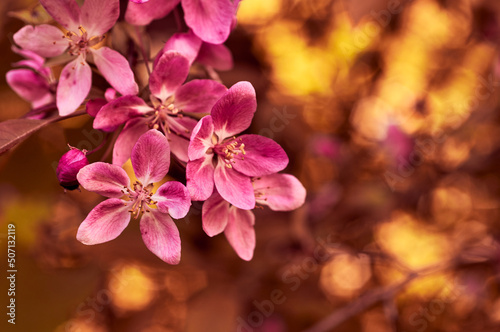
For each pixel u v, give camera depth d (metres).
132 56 0.38
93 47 0.37
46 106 0.39
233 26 0.39
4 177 0.50
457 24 0.69
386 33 0.67
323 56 0.70
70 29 0.37
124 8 0.39
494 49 0.67
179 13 0.40
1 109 0.50
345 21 0.66
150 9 0.37
